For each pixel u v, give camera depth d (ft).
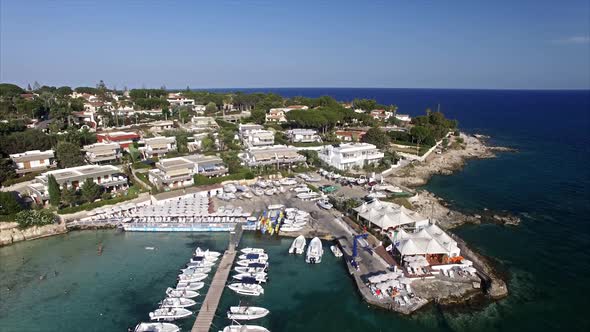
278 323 166.61
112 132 520.01
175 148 447.83
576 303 180.75
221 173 359.66
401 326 164.55
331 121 565.12
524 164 478.18
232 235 246.88
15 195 304.71
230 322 166.50
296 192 329.11
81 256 229.45
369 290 184.65
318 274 205.87
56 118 530.27
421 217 255.50
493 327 163.43
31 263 221.46
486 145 616.80
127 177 359.25
